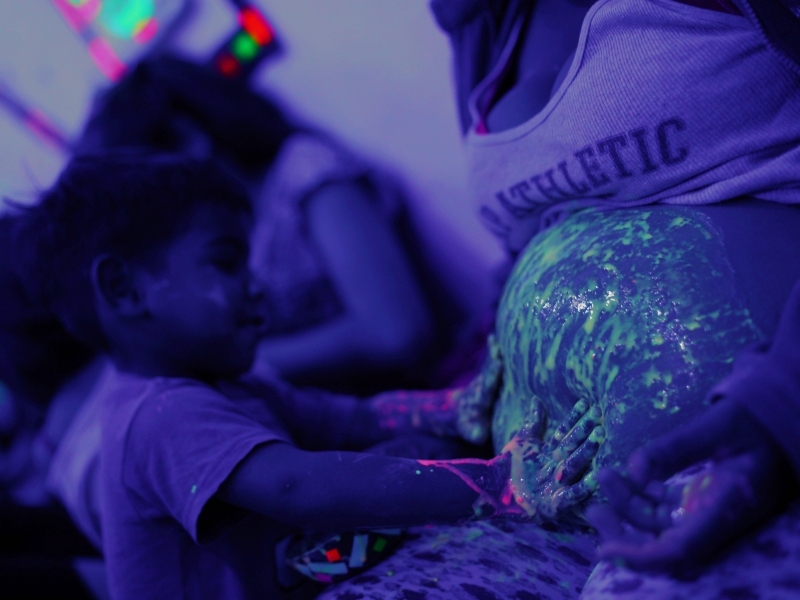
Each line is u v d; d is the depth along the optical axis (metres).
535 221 0.63
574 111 0.51
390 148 1.53
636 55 0.48
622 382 0.45
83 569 1.11
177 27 1.59
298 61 1.52
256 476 0.54
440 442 0.68
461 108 0.69
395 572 0.56
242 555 0.62
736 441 0.35
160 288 0.68
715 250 0.45
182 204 0.70
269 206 1.50
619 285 0.47
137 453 0.60
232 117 1.48
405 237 1.57
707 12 0.46
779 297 0.42
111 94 1.51
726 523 0.33
